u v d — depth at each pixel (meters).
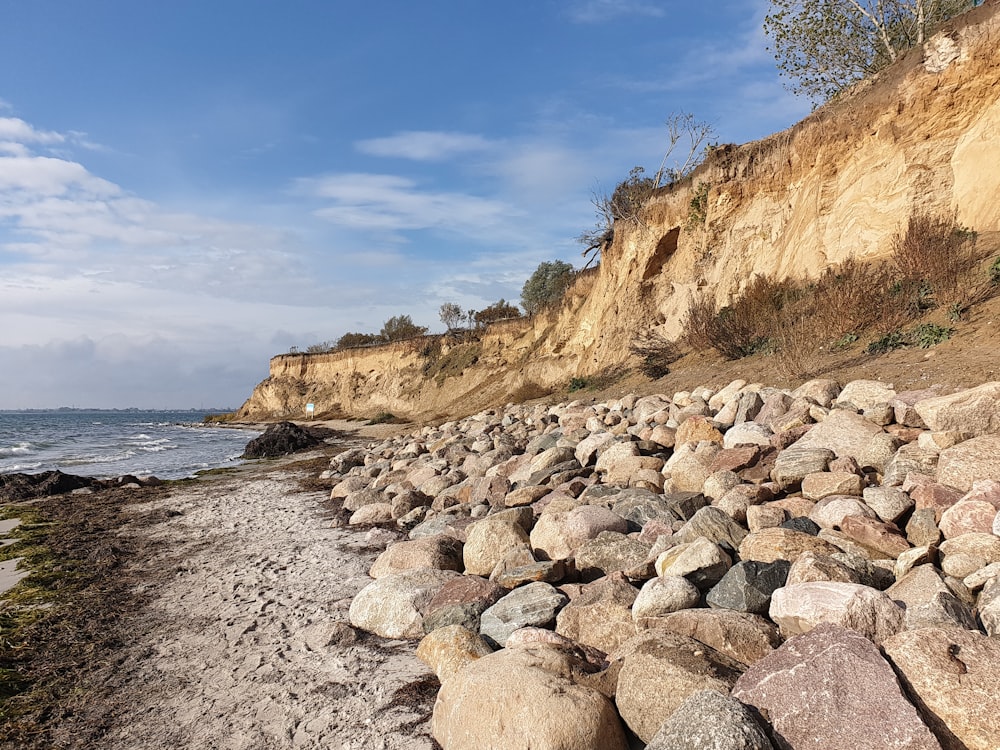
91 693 5.21
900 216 14.90
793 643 3.34
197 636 6.35
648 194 25.66
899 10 19.64
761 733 2.88
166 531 11.85
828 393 9.63
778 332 14.57
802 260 17.22
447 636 5.14
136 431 60.03
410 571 6.62
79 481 18.22
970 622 3.58
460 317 54.97
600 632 4.71
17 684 5.41
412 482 13.88
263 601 7.29
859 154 16.41
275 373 72.69
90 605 7.45
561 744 3.33
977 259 11.93
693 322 18.73
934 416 6.87
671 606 4.67
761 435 8.61
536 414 20.75
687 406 12.21
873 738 2.77
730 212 21.00
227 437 48.66
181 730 4.57
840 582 4.16
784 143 19.31
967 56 14.12
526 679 3.72
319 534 10.74
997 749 2.61
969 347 9.62
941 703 2.83
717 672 3.57
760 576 4.72
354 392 59.34
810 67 21.20
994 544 4.38
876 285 12.70
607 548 6.20
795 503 6.43
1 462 26.86
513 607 5.30
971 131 14.04
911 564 4.61
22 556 10.22
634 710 3.60
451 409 39.94
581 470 9.98
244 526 11.86
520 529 7.34
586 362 27.11
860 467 6.97
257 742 4.34
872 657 3.03
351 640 5.88
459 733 3.72
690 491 7.99
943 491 5.48
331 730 4.39
